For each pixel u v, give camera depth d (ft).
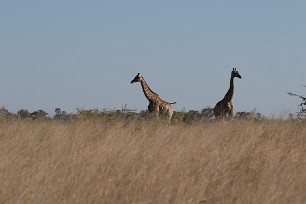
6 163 77.87
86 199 62.95
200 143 101.40
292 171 80.02
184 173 75.66
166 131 115.65
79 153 88.33
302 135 111.45
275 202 62.39
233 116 176.04
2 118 140.26
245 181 74.38
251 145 99.86
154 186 67.97
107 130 117.19
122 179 71.36
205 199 64.64
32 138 107.45
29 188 65.31
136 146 95.30
